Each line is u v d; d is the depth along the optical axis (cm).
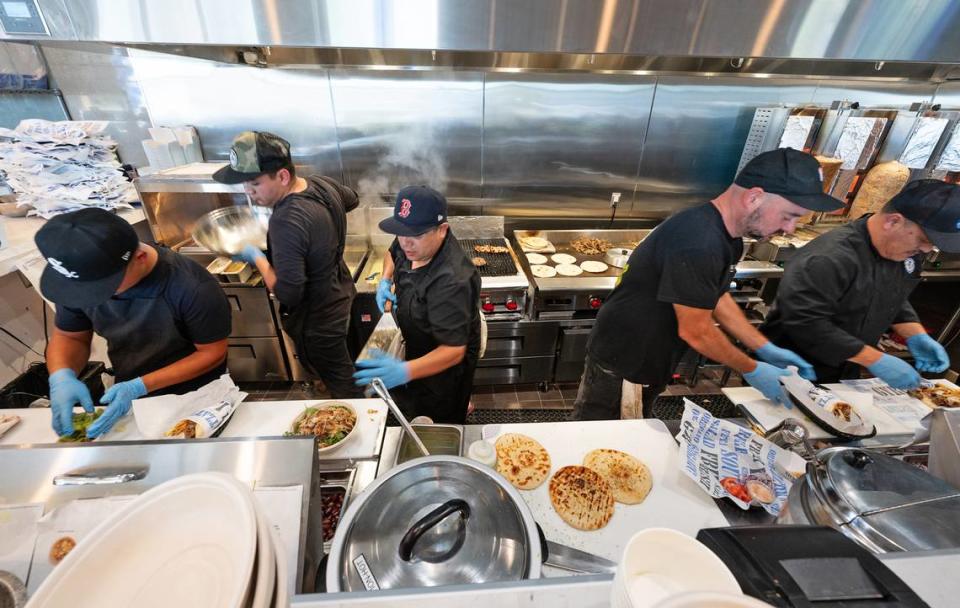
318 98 226
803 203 88
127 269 97
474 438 96
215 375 128
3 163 180
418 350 145
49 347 122
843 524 52
